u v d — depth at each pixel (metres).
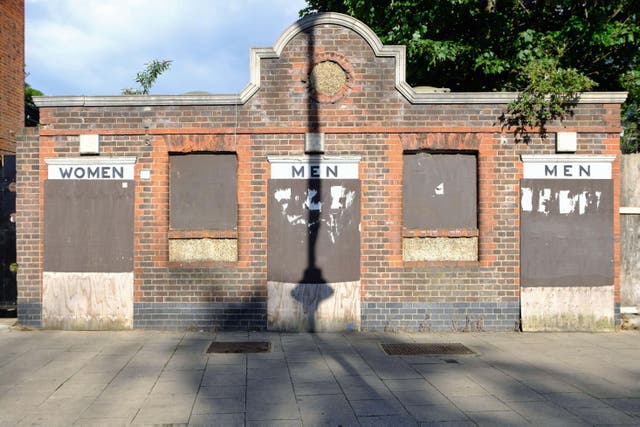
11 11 12.68
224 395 5.41
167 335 8.07
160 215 8.38
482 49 12.66
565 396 5.43
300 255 8.36
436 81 14.31
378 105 8.42
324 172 8.39
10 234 9.02
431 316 8.41
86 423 4.68
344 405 5.13
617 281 8.51
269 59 8.44
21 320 8.38
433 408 5.07
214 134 8.41
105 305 8.34
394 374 6.17
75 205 8.36
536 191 8.44
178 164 8.52
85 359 6.77
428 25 12.79
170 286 8.37
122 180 8.38
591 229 8.46
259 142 8.42
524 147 8.46
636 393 5.54
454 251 8.55
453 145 8.41
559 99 8.27
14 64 12.84
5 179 9.07
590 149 8.48
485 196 8.43
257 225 8.40
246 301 8.37
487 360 6.80
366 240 8.41
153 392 5.50
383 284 8.39
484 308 8.42
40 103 8.38
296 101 8.42
